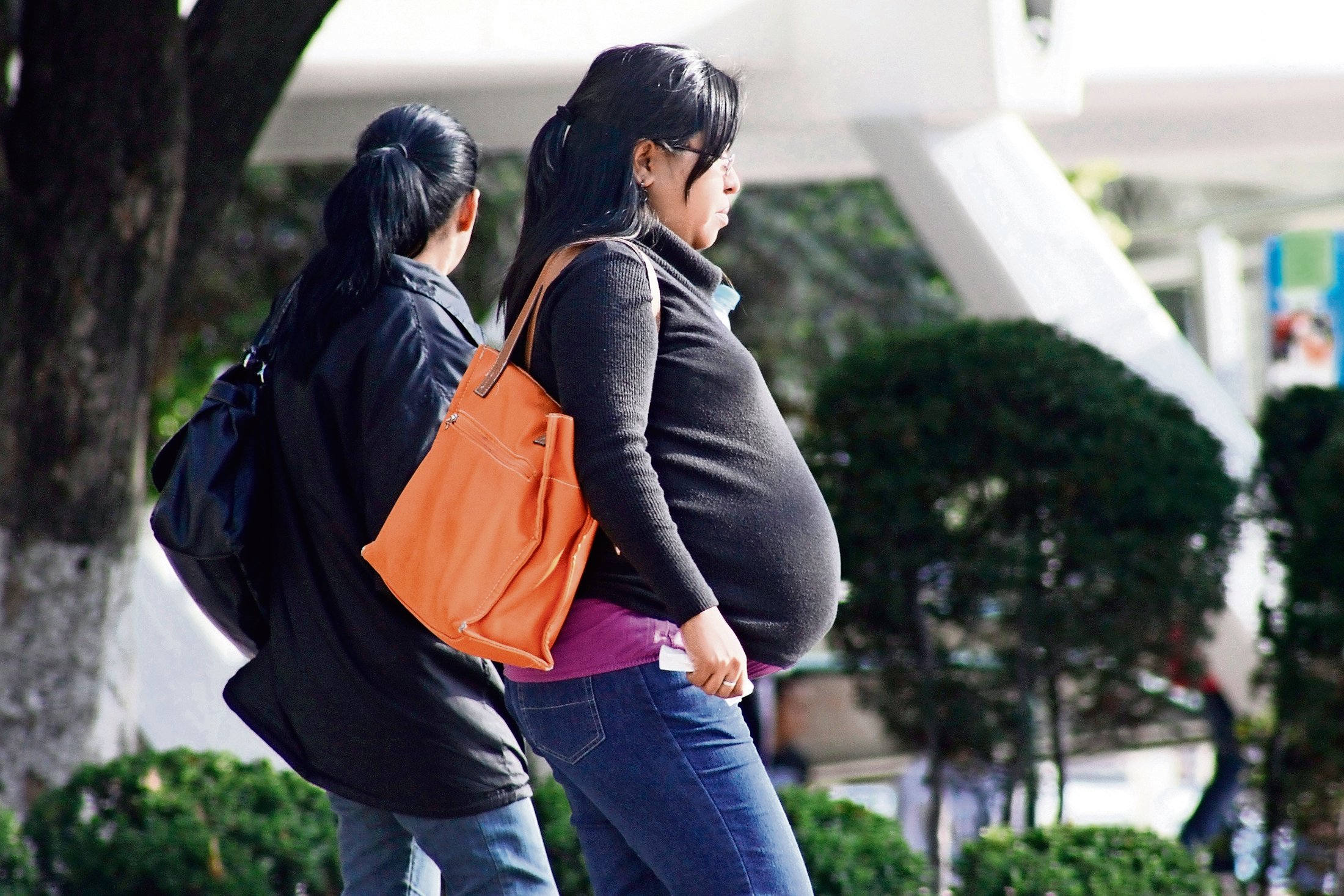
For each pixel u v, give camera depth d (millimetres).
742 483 8078
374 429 9680
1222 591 16812
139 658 24656
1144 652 16391
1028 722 16500
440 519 8203
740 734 8156
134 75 17391
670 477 8000
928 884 14648
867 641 17031
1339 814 16781
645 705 8016
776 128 24844
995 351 16484
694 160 8469
